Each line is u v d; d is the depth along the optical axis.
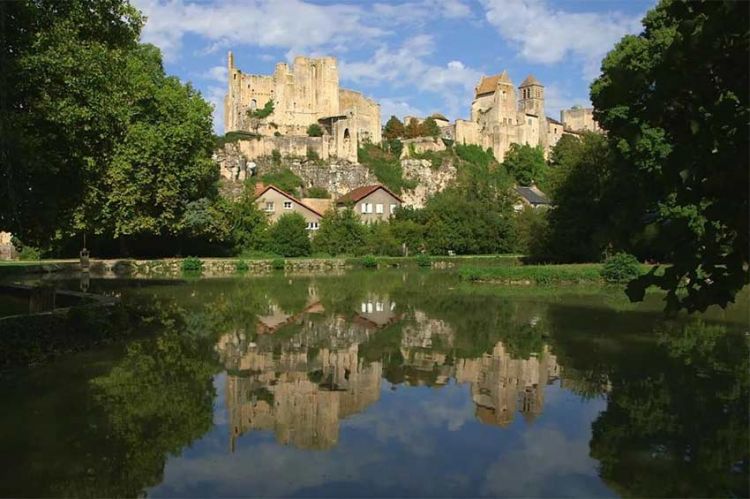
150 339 18.91
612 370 14.77
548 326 21.66
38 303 19.14
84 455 9.28
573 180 51.69
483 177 118.06
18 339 15.34
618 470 8.73
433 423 11.00
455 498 7.93
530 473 8.70
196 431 10.46
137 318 21.86
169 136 52.09
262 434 10.38
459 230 79.25
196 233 59.84
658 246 6.61
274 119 114.62
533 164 126.81
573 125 164.38
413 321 23.31
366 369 15.29
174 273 53.75
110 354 16.50
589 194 50.31
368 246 77.50
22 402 11.87
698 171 6.29
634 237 6.79
